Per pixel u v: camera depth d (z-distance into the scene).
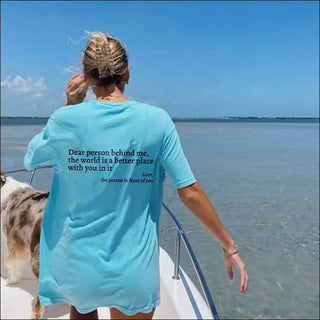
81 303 1.94
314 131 92.12
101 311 3.17
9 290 3.66
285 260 9.41
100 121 1.81
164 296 2.80
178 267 2.93
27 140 37.88
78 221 1.87
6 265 3.72
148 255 1.90
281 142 49.78
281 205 14.34
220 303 7.53
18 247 3.55
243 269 1.91
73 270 1.88
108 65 1.85
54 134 1.86
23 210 3.41
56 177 1.97
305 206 14.20
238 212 13.33
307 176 21.02
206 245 9.71
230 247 1.91
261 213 13.23
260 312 7.23
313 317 7.06
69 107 1.88
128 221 1.86
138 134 1.81
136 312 1.94
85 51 1.91
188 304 2.65
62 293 1.97
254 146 42.47
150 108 1.86
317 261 9.29
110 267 1.85
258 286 8.20
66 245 1.90
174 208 10.62
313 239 10.72
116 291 1.88
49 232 2.00
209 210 1.84
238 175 21.34
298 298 7.73
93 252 1.85
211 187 17.77
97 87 1.92
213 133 76.56
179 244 2.89
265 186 18.03
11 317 3.31
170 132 1.84
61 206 1.93
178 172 1.82
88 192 1.84
